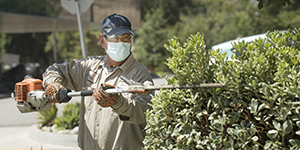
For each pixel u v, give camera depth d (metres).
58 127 7.16
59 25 19.80
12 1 15.30
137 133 2.77
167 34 40.28
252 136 1.99
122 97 2.38
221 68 2.03
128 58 2.79
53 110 7.82
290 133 1.91
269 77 1.98
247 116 1.96
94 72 2.95
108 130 2.75
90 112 2.87
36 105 2.82
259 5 3.17
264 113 1.90
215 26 41.22
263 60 1.96
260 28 32.09
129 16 18.81
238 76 1.95
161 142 2.20
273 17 31.92
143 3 45.66
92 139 2.83
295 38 2.26
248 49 2.14
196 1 47.75
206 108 2.10
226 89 2.02
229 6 38.53
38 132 6.98
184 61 2.12
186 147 2.09
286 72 1.91
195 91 2.11
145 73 2.78
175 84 2.15
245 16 33.69
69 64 3.09
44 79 2.92
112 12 17.16
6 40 33.72
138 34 41.06
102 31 2.75
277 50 2.20
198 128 2.10
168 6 47.25
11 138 7.34
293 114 1.88
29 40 34.75
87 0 6.82
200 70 2.10
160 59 39.41
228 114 2.00
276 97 1.85
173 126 2.21
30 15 15.77
